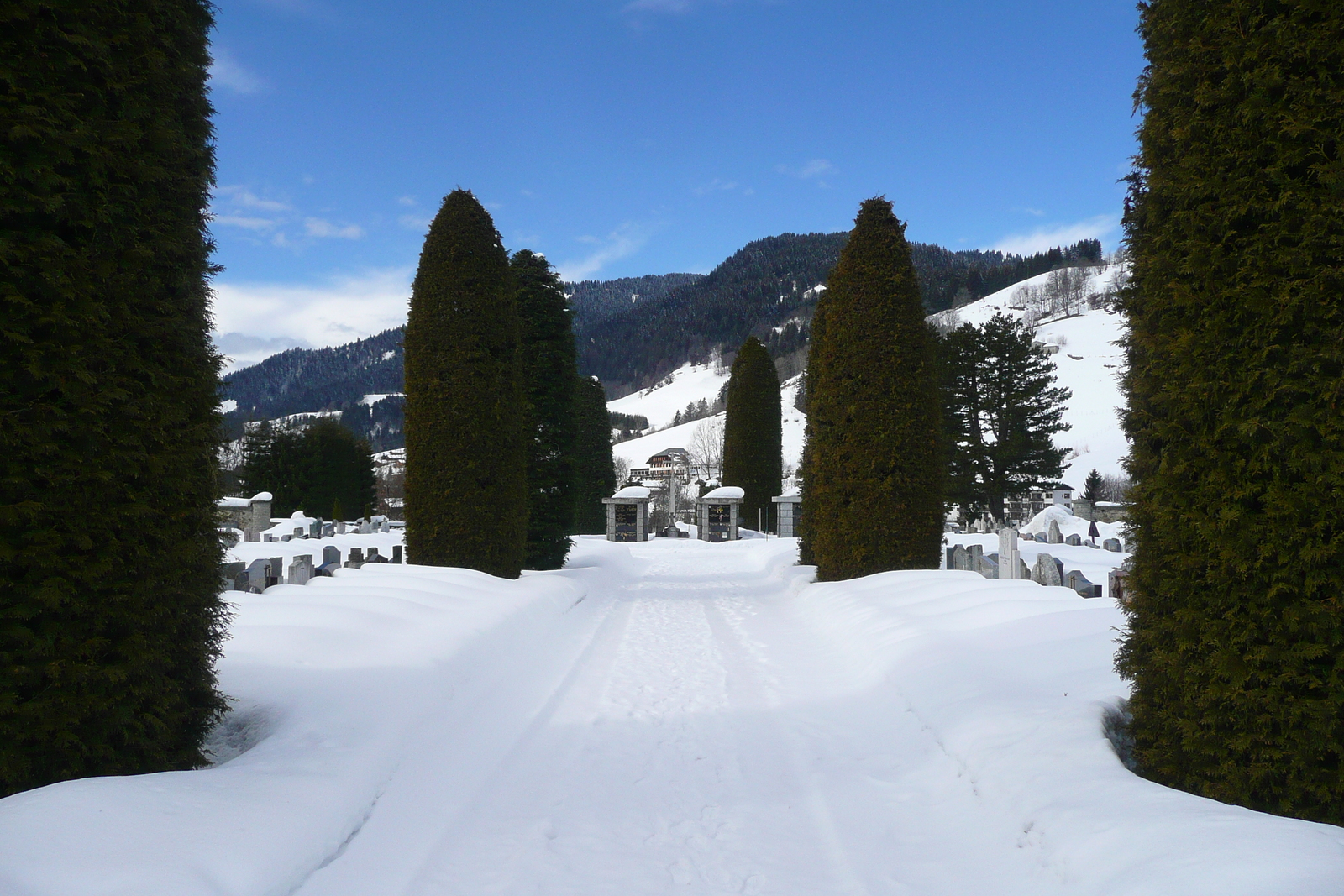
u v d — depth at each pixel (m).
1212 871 2.93
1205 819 3.39
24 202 3.80
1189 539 4.17
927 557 13.23
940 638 7.70
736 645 9.76
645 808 4.73
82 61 4.11
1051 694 5.69
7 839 3.00
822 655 8.91
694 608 13.45
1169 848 3.21
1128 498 4.58
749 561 25.39
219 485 4.98
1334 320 3.73
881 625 8.90
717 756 5.64
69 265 3.97
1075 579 10.83
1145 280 4.53
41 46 3.93
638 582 18.81
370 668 6.70
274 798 4.01
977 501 33.31
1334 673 3.70
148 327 4.38
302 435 44.78
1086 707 5.14
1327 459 3.69
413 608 9.17
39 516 3.83
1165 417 4.41
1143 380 4.48
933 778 5.03
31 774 3.89
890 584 11.28
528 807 4.72
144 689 4.23
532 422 19.06
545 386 19.48
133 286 4.36
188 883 3.00
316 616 8.02
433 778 5.07
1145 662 4.46
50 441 3.89
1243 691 3.87
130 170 4.31
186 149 4.66
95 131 4.06
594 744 5.91
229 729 5.41
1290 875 2.80
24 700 3.86
